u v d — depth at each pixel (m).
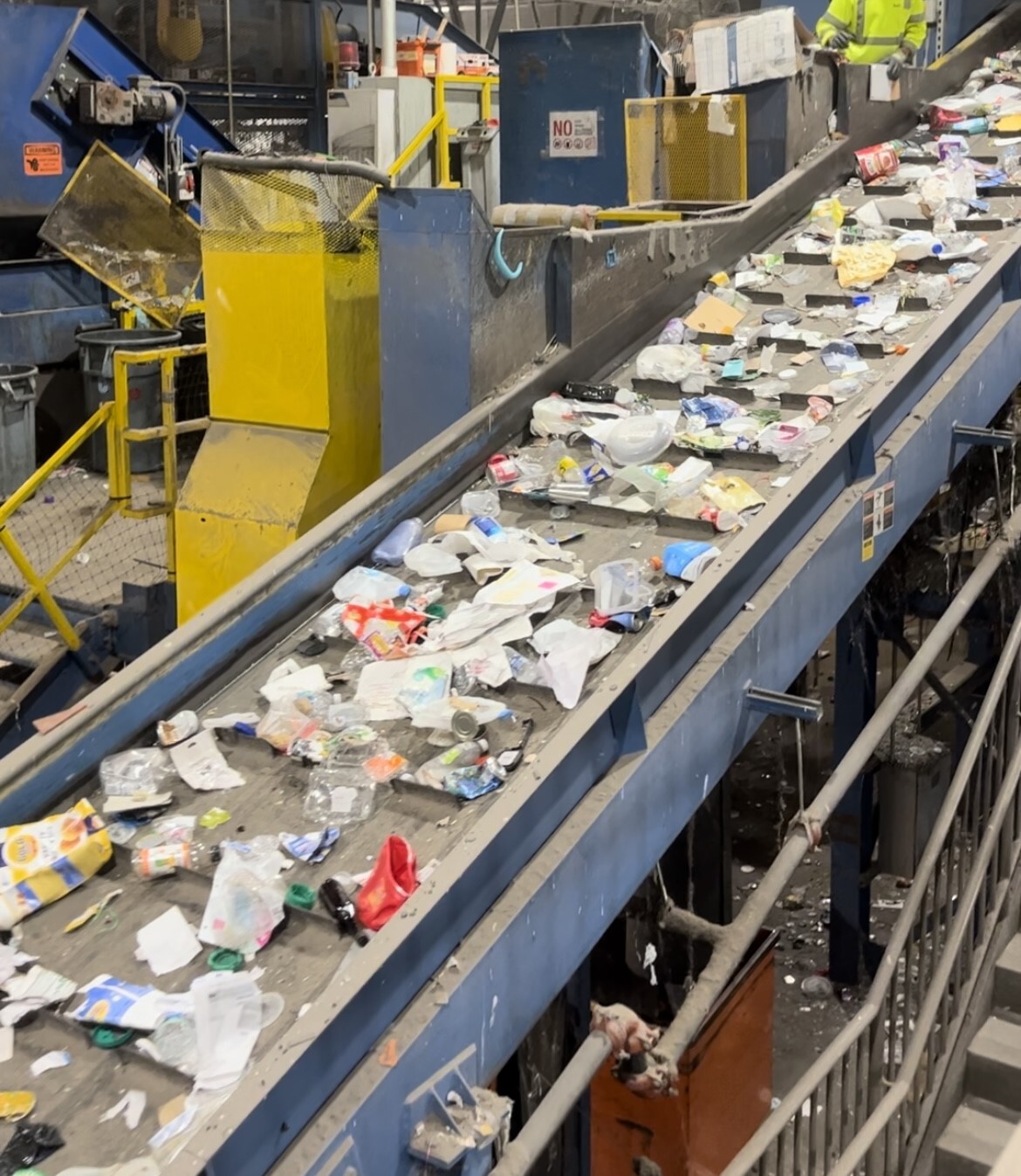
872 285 6.09
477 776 3.18
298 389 5.11
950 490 6.45
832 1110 3.76
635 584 3.83
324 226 4.93
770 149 7.13
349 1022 2.45
